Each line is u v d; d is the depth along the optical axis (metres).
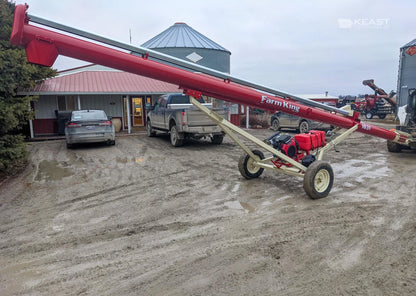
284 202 5.29
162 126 13.34
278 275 3.07
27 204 5.51
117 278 3.12
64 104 17.39
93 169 8.32
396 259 3.31
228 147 11.95
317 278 3.00
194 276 3.10
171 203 5.39
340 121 6.50
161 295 2.82
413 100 9.96
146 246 3.80
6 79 7.71
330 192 5.80
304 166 5.75
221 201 5.42
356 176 7.02
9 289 2.97
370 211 4.74
